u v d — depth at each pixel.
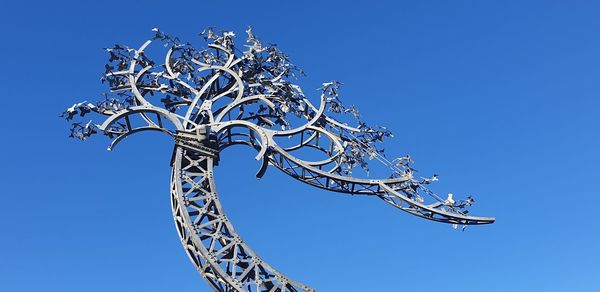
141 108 27.03
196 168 26.22
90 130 26.86
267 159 27.31
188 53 28.81
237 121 27.38
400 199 27.33
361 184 27.45
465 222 27.27
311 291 24.39
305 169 27.27
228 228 24.83
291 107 28.52
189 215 24.95
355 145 28.17
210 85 28.16
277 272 24.36
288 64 29.45
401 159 28.03
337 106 28.75
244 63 28.89
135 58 28.12
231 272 24.30
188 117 27.11
